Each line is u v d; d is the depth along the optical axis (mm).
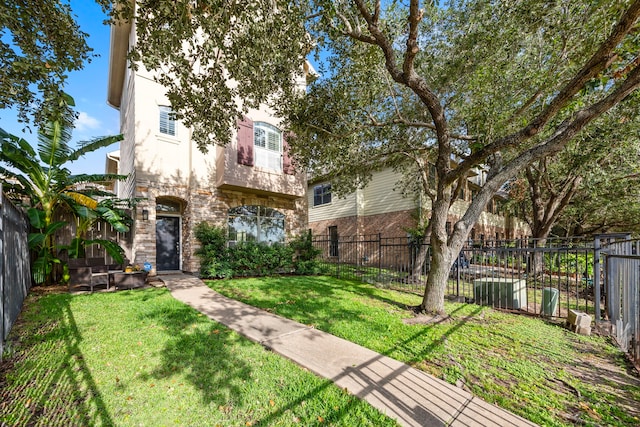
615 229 16156
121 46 11430
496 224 21766
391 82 8109
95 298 6309
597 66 3979
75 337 4059
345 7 5727
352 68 7027
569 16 5238
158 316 5055
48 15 4203
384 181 15953
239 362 3443
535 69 6539
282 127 11641
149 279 8789
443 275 5746
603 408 2717
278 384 2984
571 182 11727
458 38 6852
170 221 10727
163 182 9688
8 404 2596
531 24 5477
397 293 7676
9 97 4945
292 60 6195
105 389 2842
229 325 4719
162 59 4820
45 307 5512
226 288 7719
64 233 8492
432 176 15086
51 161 7594
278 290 7613
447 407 2650
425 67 7609
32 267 7422
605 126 8023
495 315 5762
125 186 11492
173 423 2410
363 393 2826
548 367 3537
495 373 3342
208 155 10531
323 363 3443
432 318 5371
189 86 5699
